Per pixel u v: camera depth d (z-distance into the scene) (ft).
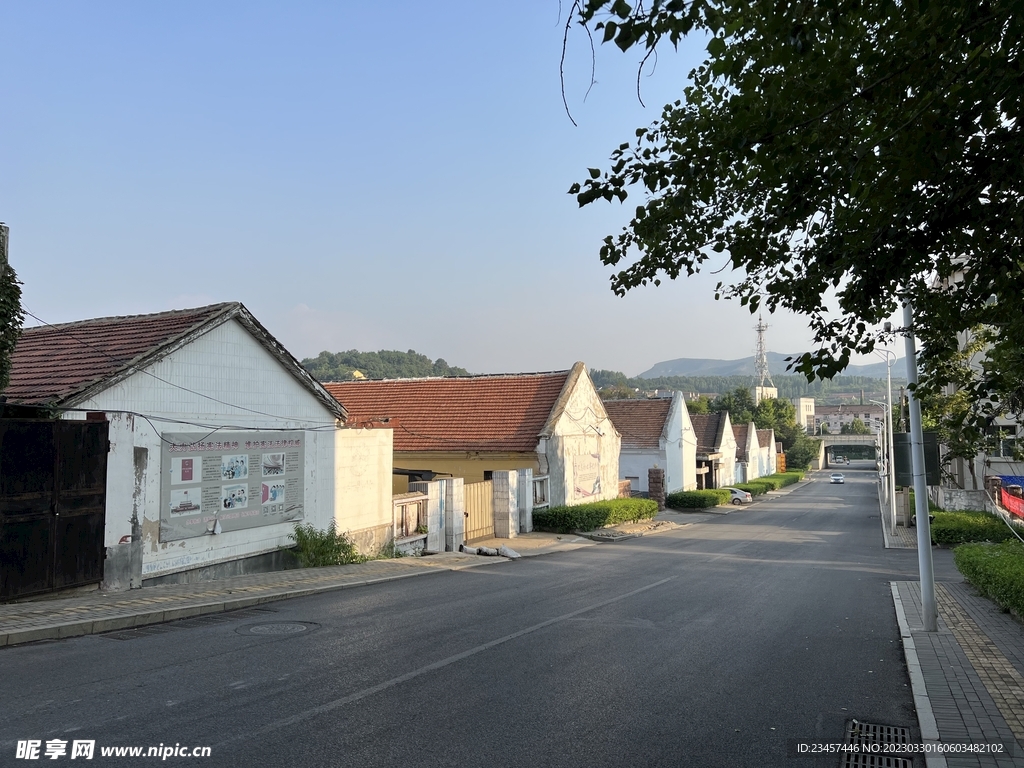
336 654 25.82
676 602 39.81
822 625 34.17
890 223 16.49
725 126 17.76
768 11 13.87
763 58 15.42
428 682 22.53
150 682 21.65
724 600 40.96
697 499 136.05
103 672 22.65
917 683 23.54
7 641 26.00
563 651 27.17
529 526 81.87
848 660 27.20
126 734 17.34
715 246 21.53
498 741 17.71
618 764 16.56
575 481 94.48
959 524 78.84
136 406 38.09
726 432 193.77
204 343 42.50
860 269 17.70
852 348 21.70
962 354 64.39
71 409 34.60
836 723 19.93
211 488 42.80
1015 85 13.60
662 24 13.30
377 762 16.17
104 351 40.34
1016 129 15.10
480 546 68.69
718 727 19.26
